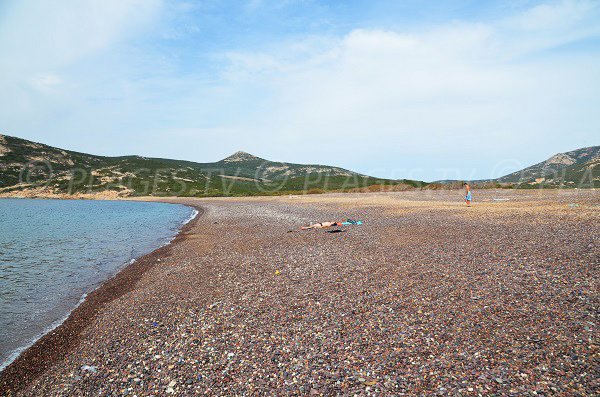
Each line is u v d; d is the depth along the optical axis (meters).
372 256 20.50
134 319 14.28
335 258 20.89
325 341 10.61
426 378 8.25
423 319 11.37
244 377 9.16
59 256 29.48
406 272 16.61
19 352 12.37
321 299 14.16
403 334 10.52
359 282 15.79
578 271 14.14
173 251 28.98
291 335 11.26
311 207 60.34
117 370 10.30
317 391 8.25
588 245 17.83
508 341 9.45
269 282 17.23
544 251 17.62
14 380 10.49
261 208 67.12
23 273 23.75
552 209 32.69
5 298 18.44
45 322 15.09
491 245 20.14
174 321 13.54
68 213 75.06
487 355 8.90
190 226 46.62
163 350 11.21
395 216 38.41
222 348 10.88
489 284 13.80
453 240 22.59
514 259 16.80
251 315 13.27
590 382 7.38
